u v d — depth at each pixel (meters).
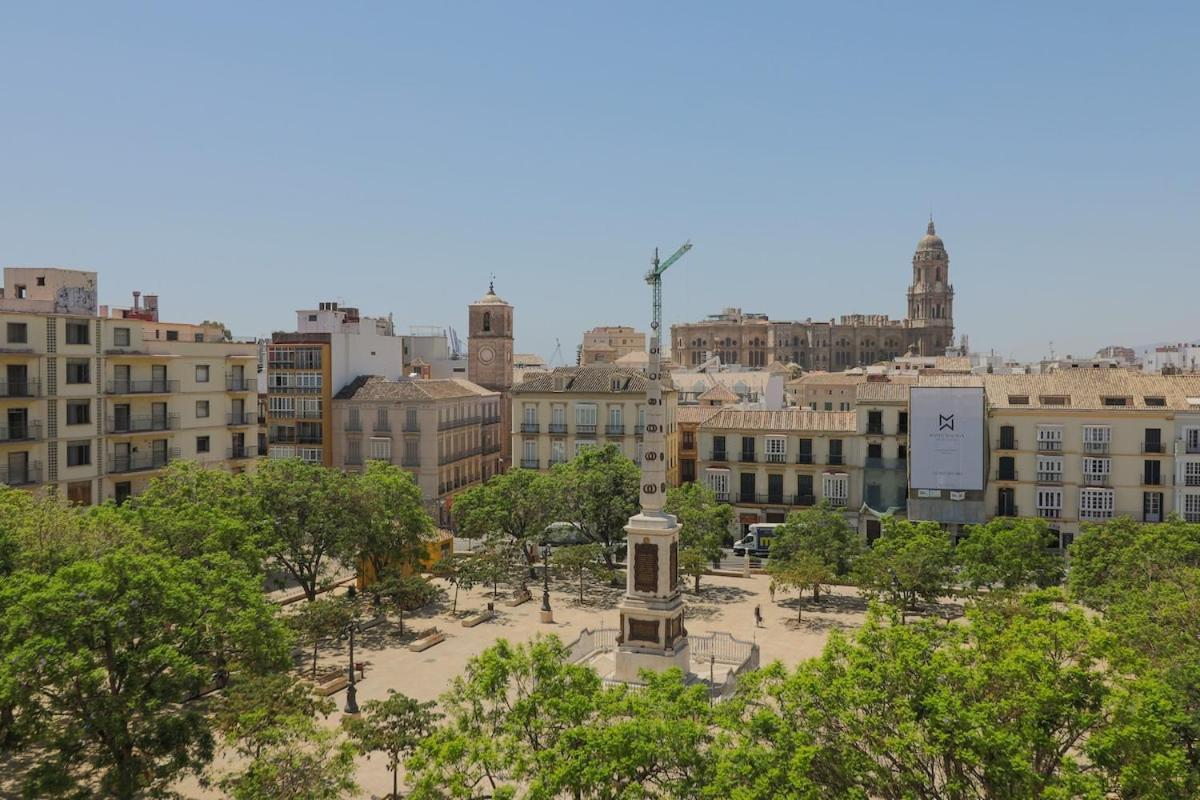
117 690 33.69
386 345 112.44
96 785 36.56
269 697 35.06
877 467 88.25
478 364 119.94
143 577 33.75
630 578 48.66
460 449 106.06
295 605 64.81
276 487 62.34
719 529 73.69
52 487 62.19
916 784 26.39
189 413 82.56
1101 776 25.70
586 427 96.75
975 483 82.62
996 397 86.12
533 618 64.75
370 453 100.81
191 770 37.94
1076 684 27.30
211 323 103.50
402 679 51.22
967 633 31.41
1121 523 59.09
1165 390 82.50
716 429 93.12
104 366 75.50
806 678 28.61
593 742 26.72
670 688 30.61
